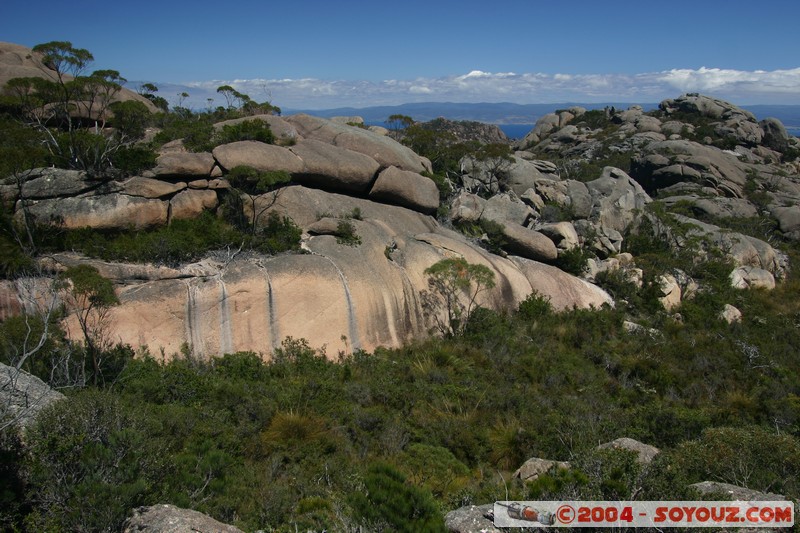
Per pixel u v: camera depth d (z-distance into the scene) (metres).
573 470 7.66
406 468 12.34
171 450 10.78
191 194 21.58
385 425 14.18
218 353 18.86
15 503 7.28
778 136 78.00
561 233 31.89
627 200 41.38
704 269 35.59
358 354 20.36
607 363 22.39
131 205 19.89
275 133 28.05
